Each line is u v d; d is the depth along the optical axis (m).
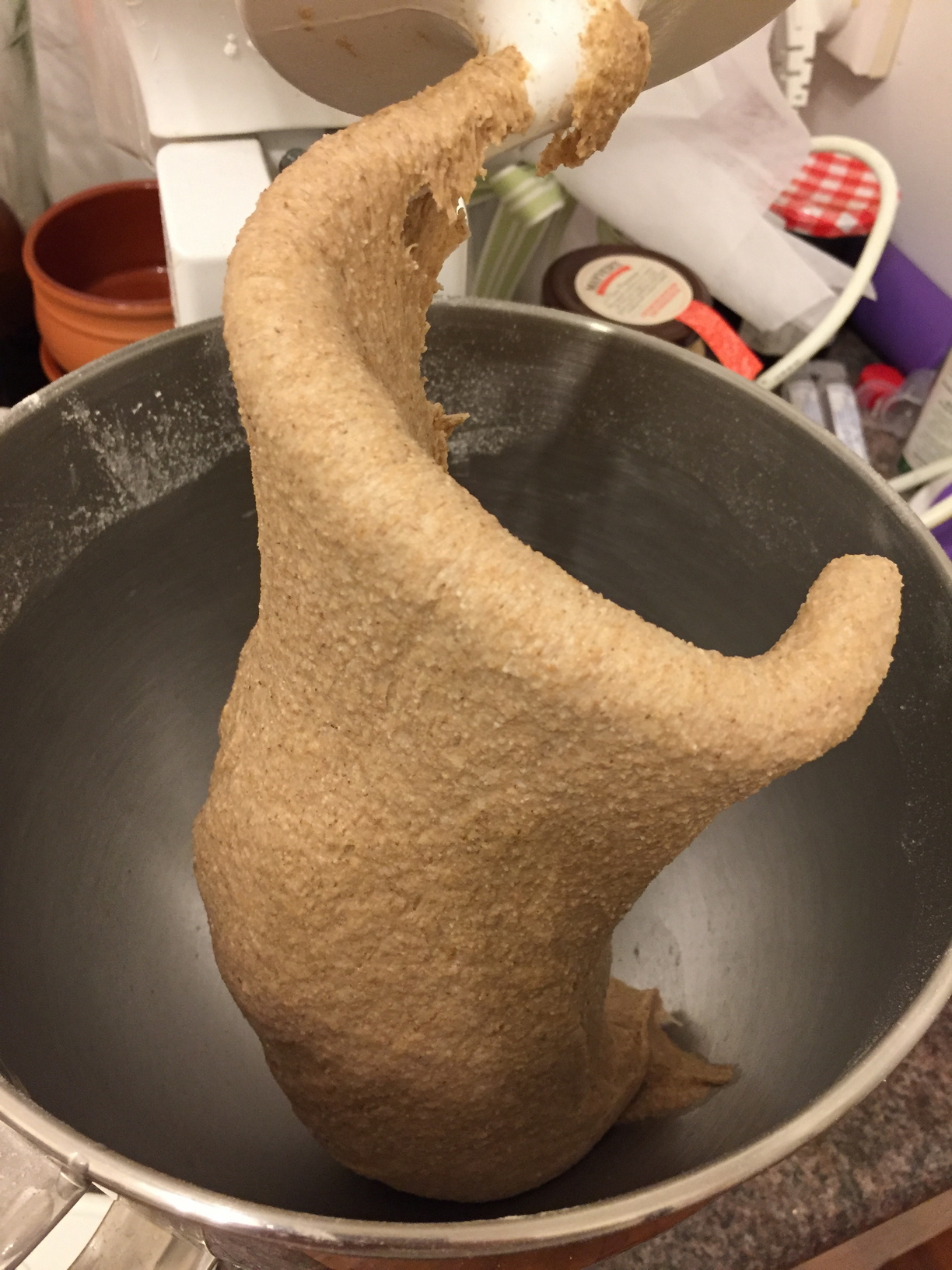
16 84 0.47
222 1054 0.35
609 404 0.38
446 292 0.40
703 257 0.50
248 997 0.29
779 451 0.36
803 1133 0.22
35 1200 0.25
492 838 0.25
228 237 0.37
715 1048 0.35
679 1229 0.33
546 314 0.37
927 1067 0.35
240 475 0.37
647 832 0.24
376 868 0.26
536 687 0.20
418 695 0.22
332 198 0.23
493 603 0.19
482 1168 0.30
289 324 0.21
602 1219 0.20
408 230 0.28
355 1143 0.30
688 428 0.37
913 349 0.53
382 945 0.27
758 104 0.48
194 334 0.34
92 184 0.54
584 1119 0.31
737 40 0.33
